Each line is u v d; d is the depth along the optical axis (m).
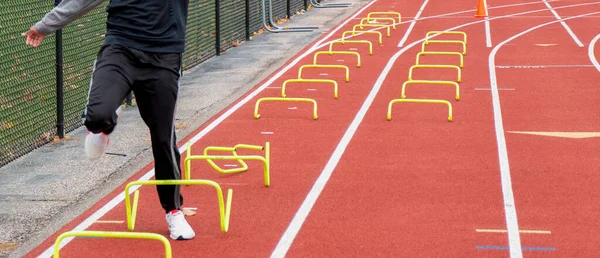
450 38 21.70
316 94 14.16
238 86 15.11
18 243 7.05
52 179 9.04
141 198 8.23
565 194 8.17
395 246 6.74
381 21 26.19
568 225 7.21
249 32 21.81
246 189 8.48
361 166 9.41
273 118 12.26
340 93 14.23
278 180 8.82
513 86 14.63
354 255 6.54
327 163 9.57
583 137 10.71
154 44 6.08
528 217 7.45
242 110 12.91
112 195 8.38
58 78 10.87
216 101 13.70
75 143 10.78
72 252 6.69
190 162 9.70
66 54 11.92
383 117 12.19
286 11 26.98
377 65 17.36
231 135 11.20
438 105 13.03
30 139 10.45
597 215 7.49
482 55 18.59
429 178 8.86
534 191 8.30
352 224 7.33
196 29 17.67
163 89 6.19
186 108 13.17
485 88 14.47
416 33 23.03
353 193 8.32
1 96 10.23
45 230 7.37
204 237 6.98
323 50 19.78
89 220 7.55
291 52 19.41
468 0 32.75
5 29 10.45
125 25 6.06
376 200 8.06
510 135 10.91
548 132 11.05
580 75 15.70
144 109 6.34
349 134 11.11
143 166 9.60
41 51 11.07
